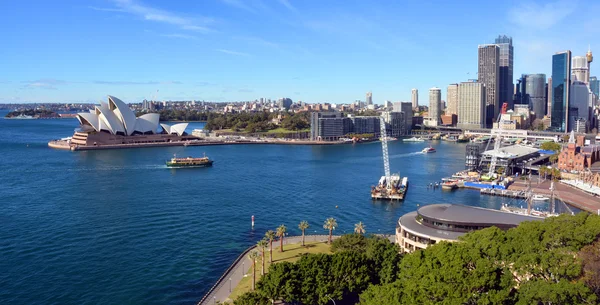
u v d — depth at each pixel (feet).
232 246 539.70
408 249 462.60
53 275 450.71
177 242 549.95
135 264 480.64
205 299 388.98
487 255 320.50
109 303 397.60
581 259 287.69
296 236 568.82
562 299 266.57
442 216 460.96
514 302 286.66
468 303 286.87
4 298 402.31
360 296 324.19
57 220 632.38
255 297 330.34
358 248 458.50
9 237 557.33
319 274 360.89
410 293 284.61
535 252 308.81
